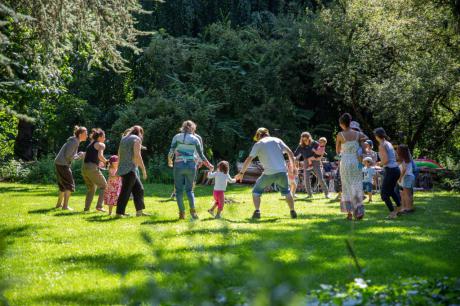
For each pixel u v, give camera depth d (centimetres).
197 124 2608
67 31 1202
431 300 403
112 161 1169
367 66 2525
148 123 2567
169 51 2911
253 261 248
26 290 534
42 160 2391
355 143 1030
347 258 634
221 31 3030
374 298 402
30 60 1241
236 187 2214
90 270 613
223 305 337
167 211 1202
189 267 566
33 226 964
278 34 3069
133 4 1356
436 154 2616
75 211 1205
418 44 2258
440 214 1126
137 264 624
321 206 1327
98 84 3020
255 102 2958
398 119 2372
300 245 273
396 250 691
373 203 1423
